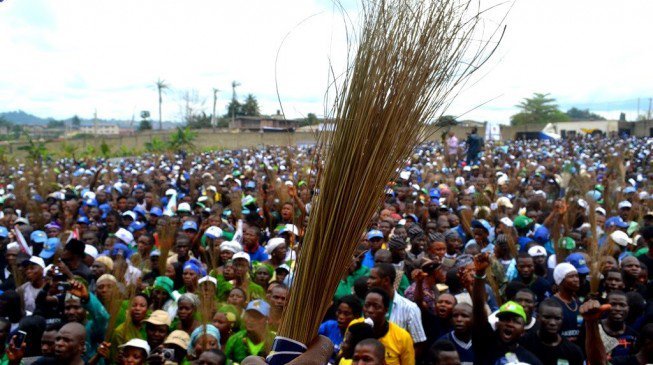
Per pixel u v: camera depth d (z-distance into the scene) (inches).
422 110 129.1
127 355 236.2
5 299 294.7
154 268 352.5
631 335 258.1
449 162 1102.4
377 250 351.9
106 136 2199.8
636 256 361.1
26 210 586.9
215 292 285.9
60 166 1283.2
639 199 562.6
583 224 431.5
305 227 135.3
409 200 542.9
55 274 277.7
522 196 650.2
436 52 129.1
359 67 128.4
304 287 127.9
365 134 126.5
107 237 476.4
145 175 900.0
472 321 232.7
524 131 2827.3
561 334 263.1
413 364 217.8
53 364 223.9
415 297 266.1
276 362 125.8
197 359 232.5
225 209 557.0
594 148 1635.1
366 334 205.3
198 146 1915.6
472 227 398.9
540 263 336.5
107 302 264.5
